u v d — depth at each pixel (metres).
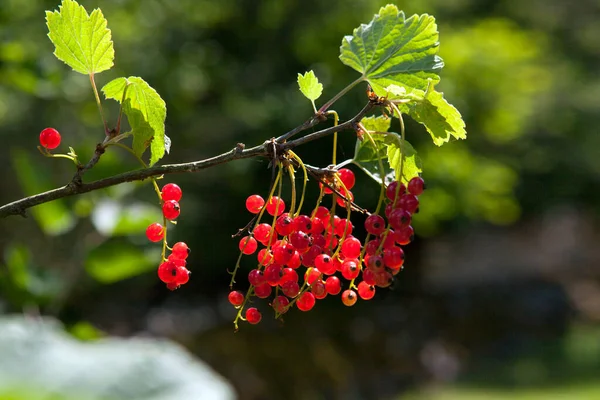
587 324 16.39
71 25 1.63
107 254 3.89
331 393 10.34
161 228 1.68
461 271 19.19
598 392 10.27
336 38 11.98
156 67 11.07
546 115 16.66
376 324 13.06
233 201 12.25
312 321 12.05
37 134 10.38
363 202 10.84
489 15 17.64
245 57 12.77
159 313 12.11
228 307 12.63
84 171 1.61
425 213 11.38
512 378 11.53
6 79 4.50
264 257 1.65
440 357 12.59
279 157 1.61
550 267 21.03
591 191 19.58
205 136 12.02
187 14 11.80
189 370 2.23
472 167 11.52
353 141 10.67
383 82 1.72
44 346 2.12
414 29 1.74
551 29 20.02
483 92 11.64
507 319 15.76
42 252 9.01
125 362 2.15
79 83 8.69
